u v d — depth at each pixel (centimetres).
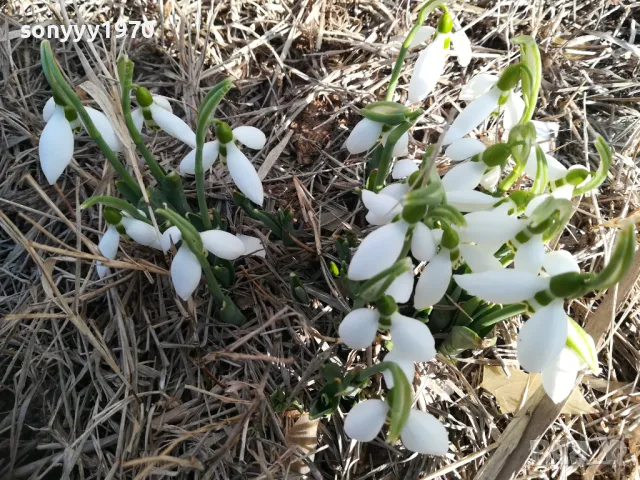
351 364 21
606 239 24
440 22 18
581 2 32
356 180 25
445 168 26
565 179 17
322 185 26
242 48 29
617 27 31
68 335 22
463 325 19
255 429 19
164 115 18
